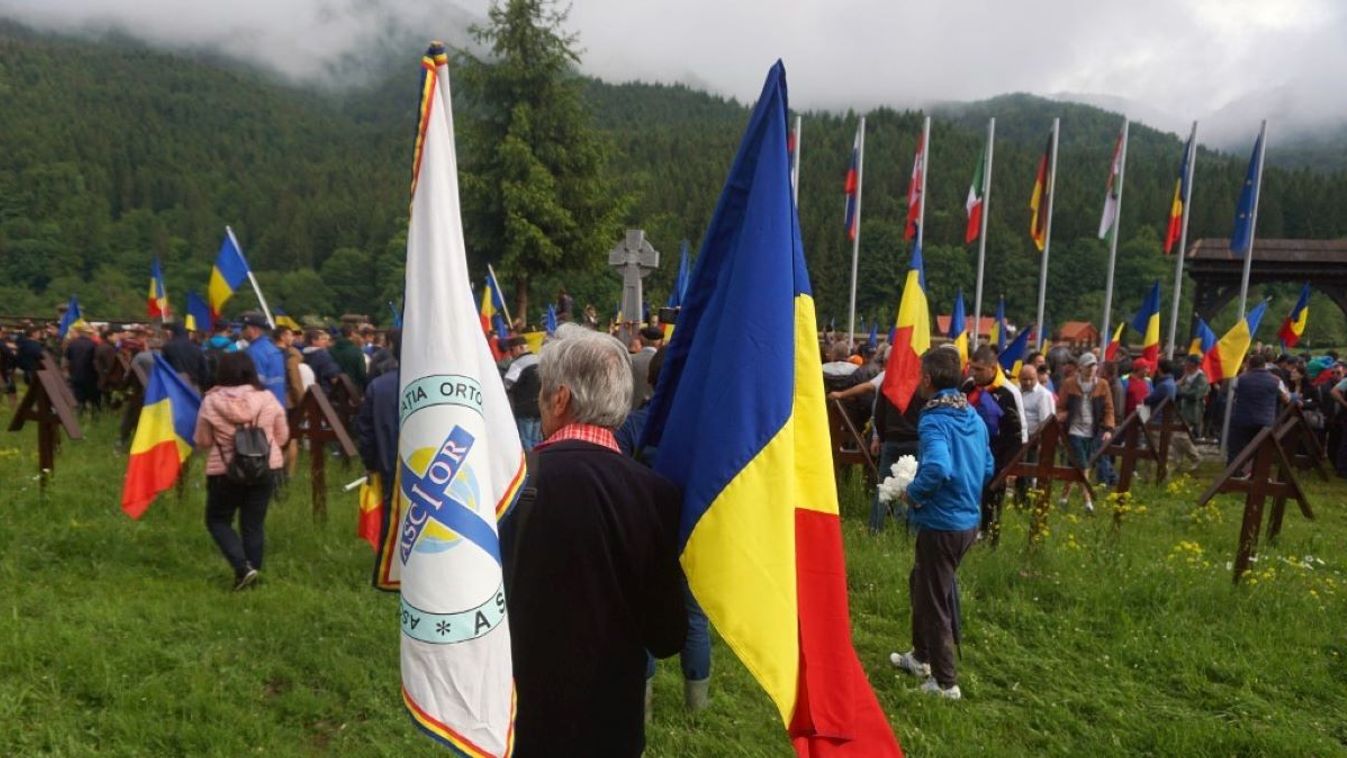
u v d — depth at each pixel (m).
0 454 9.60
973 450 4.71
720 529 2.28
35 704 4.11
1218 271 18.47
